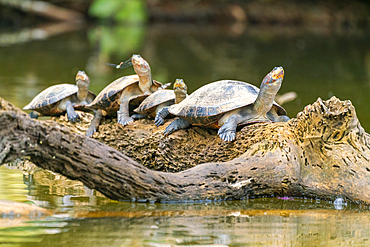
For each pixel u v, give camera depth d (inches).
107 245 200.4
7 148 246.2
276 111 337.7
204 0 2301.9
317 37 1786.4
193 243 204.7
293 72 975.0
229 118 309.4
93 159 269.7
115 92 366.0
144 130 359.6
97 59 1130.0
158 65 1045.2
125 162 277.7
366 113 550.9
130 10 2127.2
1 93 650.2
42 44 1423.5
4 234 212.4
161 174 283.9
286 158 290.4
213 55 1259.8
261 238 213.2
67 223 230.8
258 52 1330.0
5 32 1747.0
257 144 300.4
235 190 285.9
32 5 1968.5
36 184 313.7
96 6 2041.1
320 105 283.1
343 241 211.3
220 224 233.8
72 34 1754.4
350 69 1022.4
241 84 329.7
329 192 282.0
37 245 199.6
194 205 273.7
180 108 323.3
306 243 208.2
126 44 1477.6
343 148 285.9
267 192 292.2
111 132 373.7
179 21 2265.0
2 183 312.5
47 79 817.5
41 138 257.9
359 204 273.9
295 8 2252.7
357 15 2209.6
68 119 401.7
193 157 327.3
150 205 272.4
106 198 286.8
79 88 405.4
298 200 288.8
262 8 2252.7
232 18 2229.3
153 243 203.8
